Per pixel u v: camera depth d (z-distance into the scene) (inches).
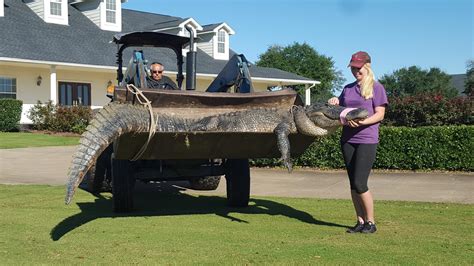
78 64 930.1
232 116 231.5
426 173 463.8
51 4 1042.7
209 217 270.8
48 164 510.3
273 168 502.9
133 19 1244.5
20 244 213.2
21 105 891.4
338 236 225.9
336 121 220.1
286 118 232.2
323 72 2449.6
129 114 218.7
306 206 303.7
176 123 223.8
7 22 965.2
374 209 291.1
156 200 330.6
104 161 342.0
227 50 1238.9
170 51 1091.9
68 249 205.6
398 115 618.2
